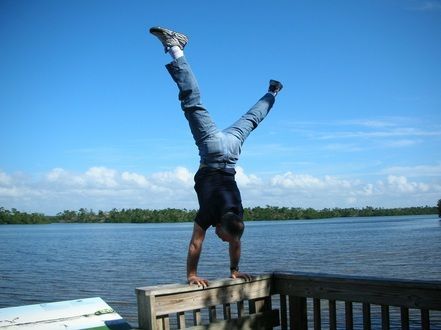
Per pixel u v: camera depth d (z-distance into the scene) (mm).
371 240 81688
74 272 39750
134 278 34344
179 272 37469
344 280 4555
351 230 146750
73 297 25953
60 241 116125
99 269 41938
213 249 73188
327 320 15281
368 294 4395
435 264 36500
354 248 60188
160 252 67375
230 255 4801
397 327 14047
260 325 5078
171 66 4344
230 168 4582
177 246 84812
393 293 4199
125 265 45500
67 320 4074
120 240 117750
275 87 5051
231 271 4887
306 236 110625
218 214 4453
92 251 73312
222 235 4609
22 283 32781
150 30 4328
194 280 4598
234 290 4910
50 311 4262
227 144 4523
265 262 43281
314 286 4879
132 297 25031
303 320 5074
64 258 58375
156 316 4348
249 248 66938
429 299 3943
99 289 28922
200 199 4543
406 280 4098
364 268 35406
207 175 4535
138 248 80062
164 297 4418
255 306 5148
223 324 4789
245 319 4969
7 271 41750
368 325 4414
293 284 5094
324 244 73062
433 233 105125
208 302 4707
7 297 26562
